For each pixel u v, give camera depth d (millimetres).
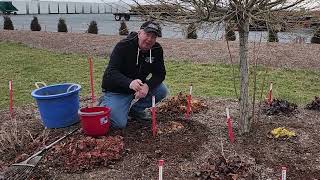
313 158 4008
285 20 3896
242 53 4340
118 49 4547
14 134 4441
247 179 3607
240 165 3697
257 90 8023
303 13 3955
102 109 4629
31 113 6055
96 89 8242
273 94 7680
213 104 6156
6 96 7727
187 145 4277
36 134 4855
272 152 4137
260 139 4445
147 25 4246
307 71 9695
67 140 4488
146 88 4477
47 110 4922
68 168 3828
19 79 9445
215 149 4215
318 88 8328
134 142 4367
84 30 22531
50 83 9039
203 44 13305
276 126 4855
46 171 3830
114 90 4770
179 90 8078
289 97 7449
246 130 4562
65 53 13031
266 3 3861
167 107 5555
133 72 4703
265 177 3654
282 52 11328
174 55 11891
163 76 4906
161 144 4309
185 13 3906
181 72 9898
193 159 3994
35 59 12094
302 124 5023
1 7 43281
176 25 3979
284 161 3947
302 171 3756
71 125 5102
